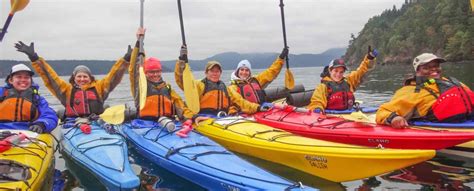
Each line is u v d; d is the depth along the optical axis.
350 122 5.45
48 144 4.65
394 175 4.38
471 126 4.83
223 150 4.58
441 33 54.94
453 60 47.88
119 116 5.44
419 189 3.91
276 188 3.57
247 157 5.27
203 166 4.16
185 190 4.05
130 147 5.71
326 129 5.41
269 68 7.77
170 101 5.75
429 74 5.23
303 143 4.60
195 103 5.94
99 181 4.29
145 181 4.32
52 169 4.79
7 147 4.01
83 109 5.89
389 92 13.12
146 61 5.81
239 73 7.06
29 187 3.45
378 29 79.12
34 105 5.05
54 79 5.86
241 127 5.50
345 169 4.21
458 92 5.00
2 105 4.92
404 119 5.05
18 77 5.01
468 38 46.50
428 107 5.05
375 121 5.61
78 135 5.21
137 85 5.88
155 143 4.95
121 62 6.23
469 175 4.27
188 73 6.03
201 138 5.00
